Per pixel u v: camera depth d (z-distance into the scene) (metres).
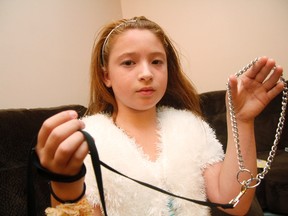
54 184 0.36
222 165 0.60
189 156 0.62
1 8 1.09
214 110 1.64
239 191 0.54
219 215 0.74
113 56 0.62
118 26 0.65
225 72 1.95
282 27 1.81
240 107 0.51
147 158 0.60
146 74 0.57
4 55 1.09
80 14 1.54
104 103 0.73
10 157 0.83
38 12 1.26
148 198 0.55
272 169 1.32
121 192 0.54
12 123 0.88
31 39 1.21
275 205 1.31
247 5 1.84
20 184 0.81
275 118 1.66
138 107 0.62
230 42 1.91
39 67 1.25
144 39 0.60
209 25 1.94
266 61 0.47
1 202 0.76
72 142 0.32
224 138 1.49
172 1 2.00
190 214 0.58
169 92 0.78
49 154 0.33
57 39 1.36
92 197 0.51
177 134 0.65
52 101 1.31
